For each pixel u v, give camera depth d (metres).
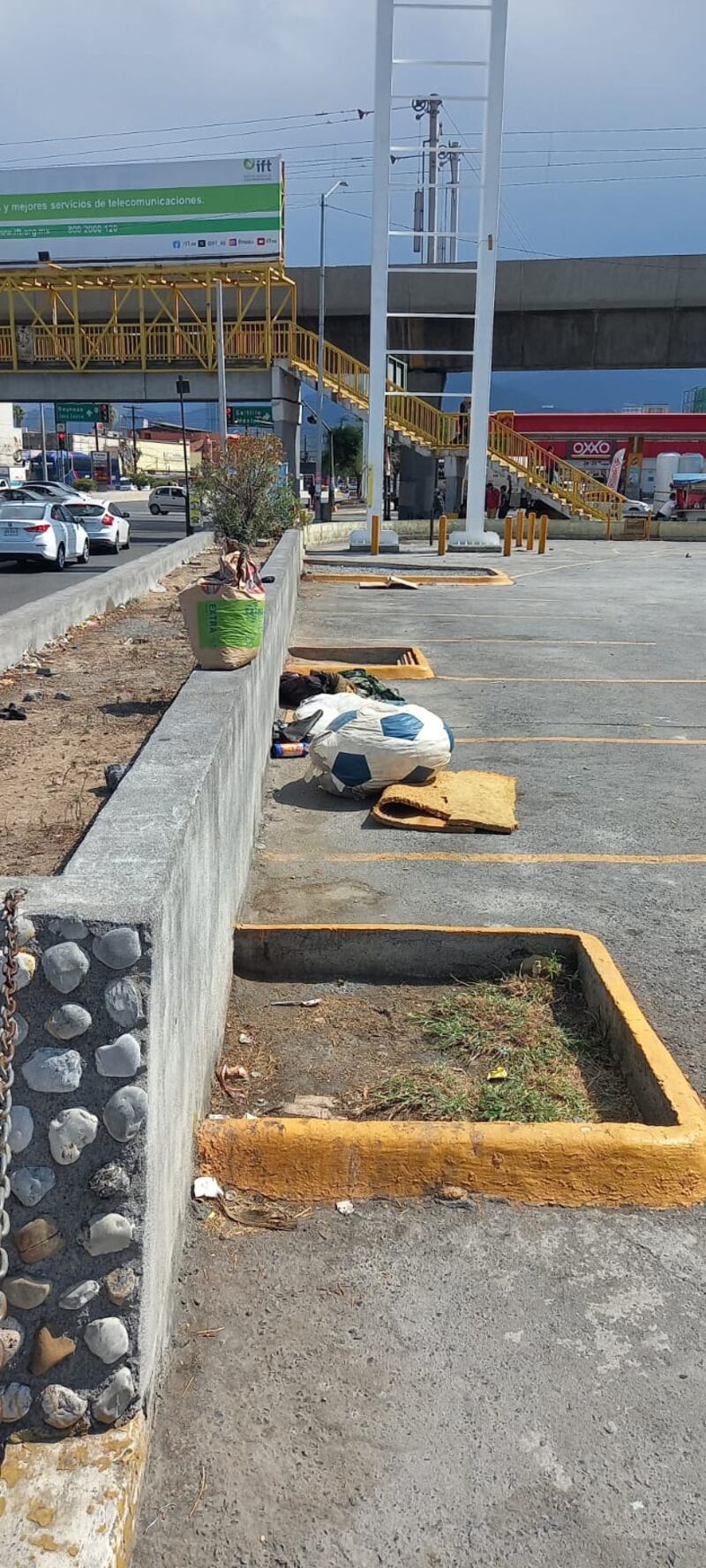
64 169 42.09
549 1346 2.72
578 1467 2.39
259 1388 2.57
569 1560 2.20
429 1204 3.22
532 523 33.56
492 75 27.89
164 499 62.69
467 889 5.57
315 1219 3.14
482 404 31.84
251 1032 4.27
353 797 7.08
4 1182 2.23
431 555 30.22
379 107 28.45
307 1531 2.24
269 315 40.78
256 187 41.34
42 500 32.66
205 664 5.84
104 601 13.47
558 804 7.07
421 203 47.09
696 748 8.54
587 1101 3.81
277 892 5.51
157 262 42.22
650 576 24.44
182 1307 2.80
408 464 48.72
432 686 10.86
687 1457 2.43
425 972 4.82
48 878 2.59
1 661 9.26
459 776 7.39
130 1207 2.35
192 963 3.12
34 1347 2.32
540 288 46.69
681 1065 3.91
